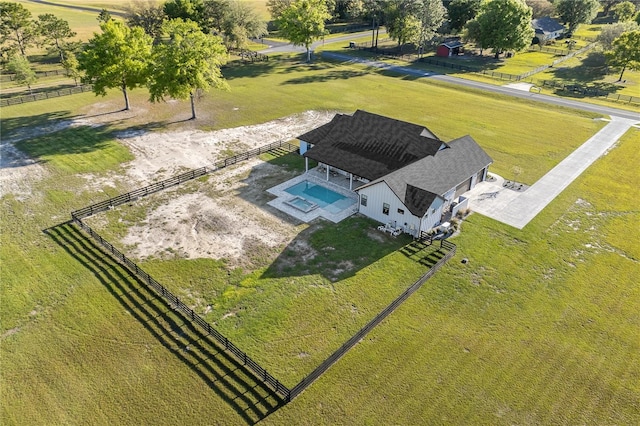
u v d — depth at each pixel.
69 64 68.94
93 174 42.56
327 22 132.88
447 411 21.22
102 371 23.06
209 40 54.19
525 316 26.83
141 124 55.06
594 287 29.23
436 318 26.56
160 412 21.08
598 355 24.34
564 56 94.69
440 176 36.72
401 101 66.06
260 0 165.12
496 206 38.44
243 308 27.05
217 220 35.62
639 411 21.39
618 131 54.88
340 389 22.20
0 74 76.00
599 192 40.97
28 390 22.03
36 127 53.25
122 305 27.19
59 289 28.36
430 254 32.16
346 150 41.28
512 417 21.00
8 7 78.38
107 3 154.75
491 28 88.94
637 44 73.44
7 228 34.31
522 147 50.22
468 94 70.12
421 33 91.25
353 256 31.75
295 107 62.50
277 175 43.00
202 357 23.94
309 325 25.88
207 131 53.38
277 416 20.92
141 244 32.66
